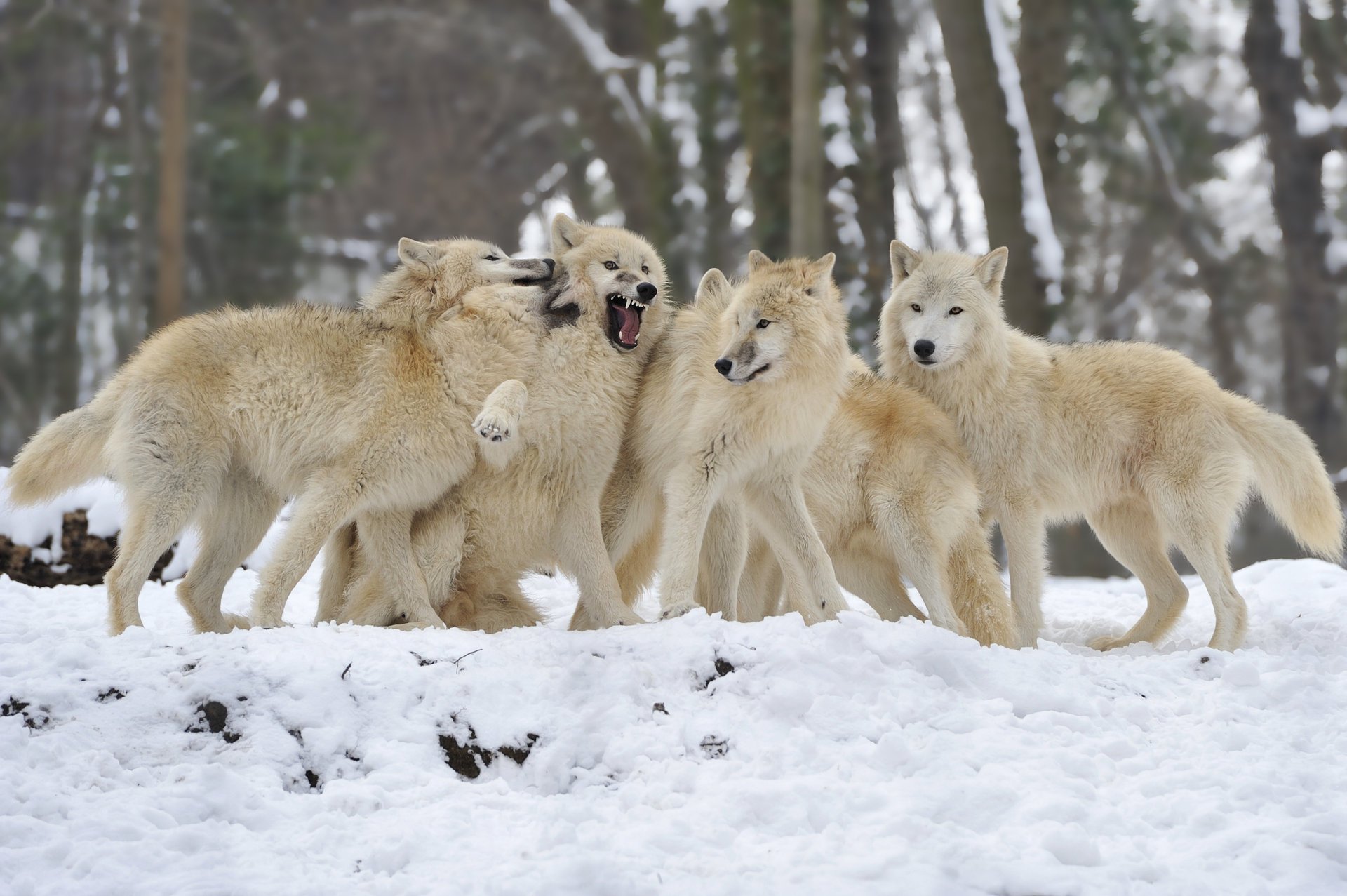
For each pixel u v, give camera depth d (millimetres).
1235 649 12086
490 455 11094
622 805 7562
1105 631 13938
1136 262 53562
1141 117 43750
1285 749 8219
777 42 33062
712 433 10688
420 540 11492
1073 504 13242
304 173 45812
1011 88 25594
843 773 7684
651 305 11852
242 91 49625
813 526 11547
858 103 31812
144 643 9242
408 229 53875
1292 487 12695
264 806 7430
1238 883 6535
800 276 10898
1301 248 40656
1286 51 40562
